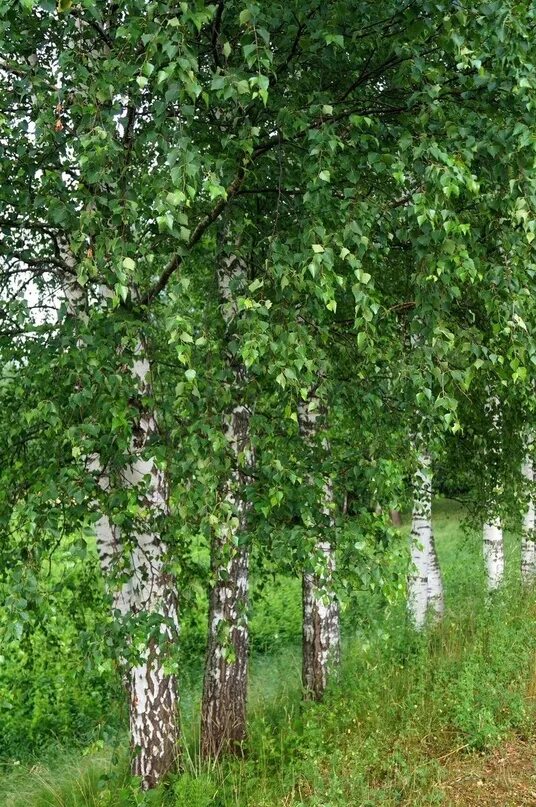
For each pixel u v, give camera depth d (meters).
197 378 4.13
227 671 6.27
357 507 4.80
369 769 5.78
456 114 4.29
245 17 3.38
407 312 5.55
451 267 4.18
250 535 4.60
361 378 5.26
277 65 4.30
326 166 3.94
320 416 5.82
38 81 3.79
